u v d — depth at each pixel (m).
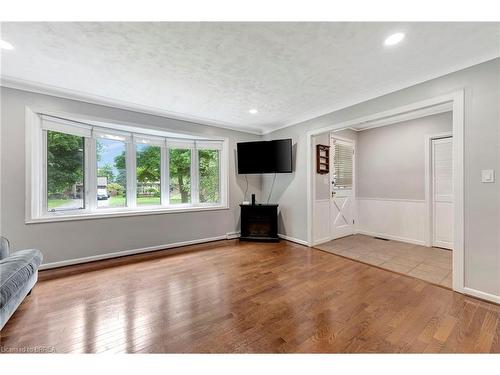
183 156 4.48
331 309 2.02
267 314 1.94
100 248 3.30
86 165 3.40
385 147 4.62
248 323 1.82
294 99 3.21
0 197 2.62
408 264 3.12
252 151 4.47
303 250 3.81
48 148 3.05
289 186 4.44
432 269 2.93
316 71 2.41
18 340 1.62
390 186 4.54
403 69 2.37
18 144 2.71
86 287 2.44
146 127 3.61
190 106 3.49
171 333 1.70
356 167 5.07
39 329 1.74
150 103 3.36
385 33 1.81
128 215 3.54
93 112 3.16
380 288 2.41
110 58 2.17
